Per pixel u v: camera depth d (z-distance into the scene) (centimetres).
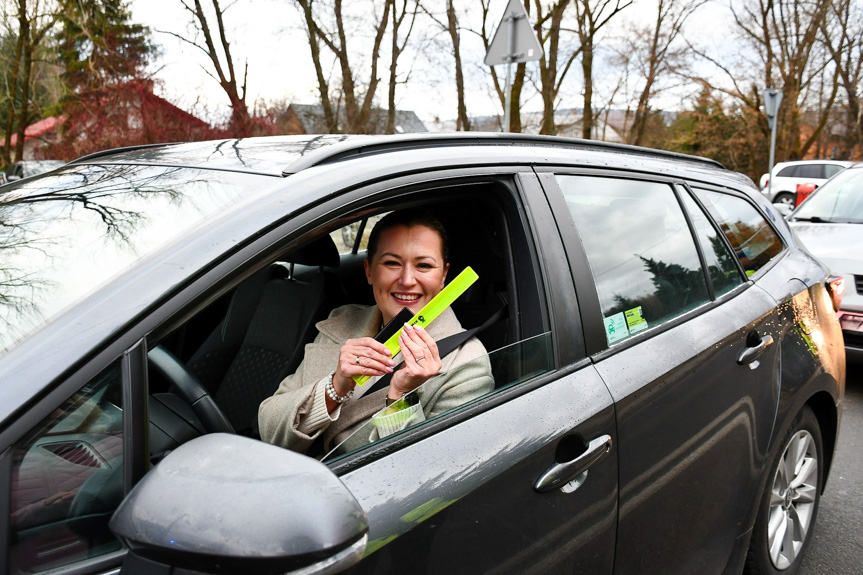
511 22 645
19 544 86
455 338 159
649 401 163
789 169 1867
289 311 211
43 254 122
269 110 1162
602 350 161
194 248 107
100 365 93
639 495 159
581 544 142
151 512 79
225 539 77
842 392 267
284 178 128
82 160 195
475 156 153
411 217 162
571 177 177
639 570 162
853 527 301
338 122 1548
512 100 1684
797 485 250
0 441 86
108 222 129
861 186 588
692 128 3138
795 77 2503
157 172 153
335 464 114
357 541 84
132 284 102
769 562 235
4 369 92
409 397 136
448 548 116
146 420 96
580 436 143
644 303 181
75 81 1059
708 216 229
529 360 148
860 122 2744
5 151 1559
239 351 213
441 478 120
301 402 142
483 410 136
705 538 189
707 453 184
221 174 140
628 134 2269
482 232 185
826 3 2319
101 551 93
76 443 91
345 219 128
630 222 190
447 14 1659
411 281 161
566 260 160
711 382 188
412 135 154
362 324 174
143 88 991
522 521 129
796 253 278
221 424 137
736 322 209
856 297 474
